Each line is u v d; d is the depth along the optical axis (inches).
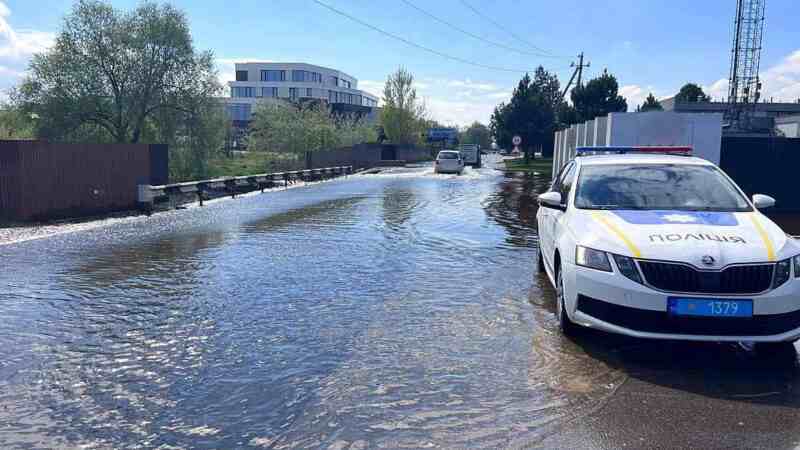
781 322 191.5
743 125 1830.7
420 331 234.1
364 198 836.0
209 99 1274.6
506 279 324.8
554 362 202.2
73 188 624.1
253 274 335.0
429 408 166.9
